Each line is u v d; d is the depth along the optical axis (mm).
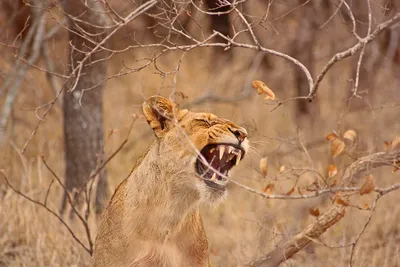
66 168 11797
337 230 11023
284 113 15547
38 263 10375
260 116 15430
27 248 10758
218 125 7707
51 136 14258
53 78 13609
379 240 10922
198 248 8039
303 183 12320
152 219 7766
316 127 14805
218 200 7754
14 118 14141
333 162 11258
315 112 15438
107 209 8164
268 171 12758
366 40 8133
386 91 14766
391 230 11086
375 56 14461
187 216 7879
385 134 13430
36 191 11562
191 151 7680
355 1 14352
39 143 13844
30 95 15195
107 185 11953
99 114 11727
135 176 7953
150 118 8016
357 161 8609
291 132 14672
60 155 13711
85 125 11648
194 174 7707
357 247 10469
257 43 8188
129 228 7801
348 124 14000
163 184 7773
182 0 11547
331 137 8258
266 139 14297
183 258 7953
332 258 10344
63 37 15227
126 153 14219
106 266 7906
